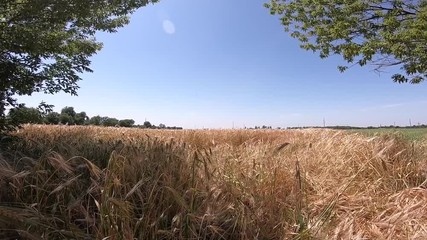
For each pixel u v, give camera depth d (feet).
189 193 9.04
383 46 25.49
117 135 33.71
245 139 34.12
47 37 22.04
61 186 8.23
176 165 10.45
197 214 8.44
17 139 19.58
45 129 33.63
